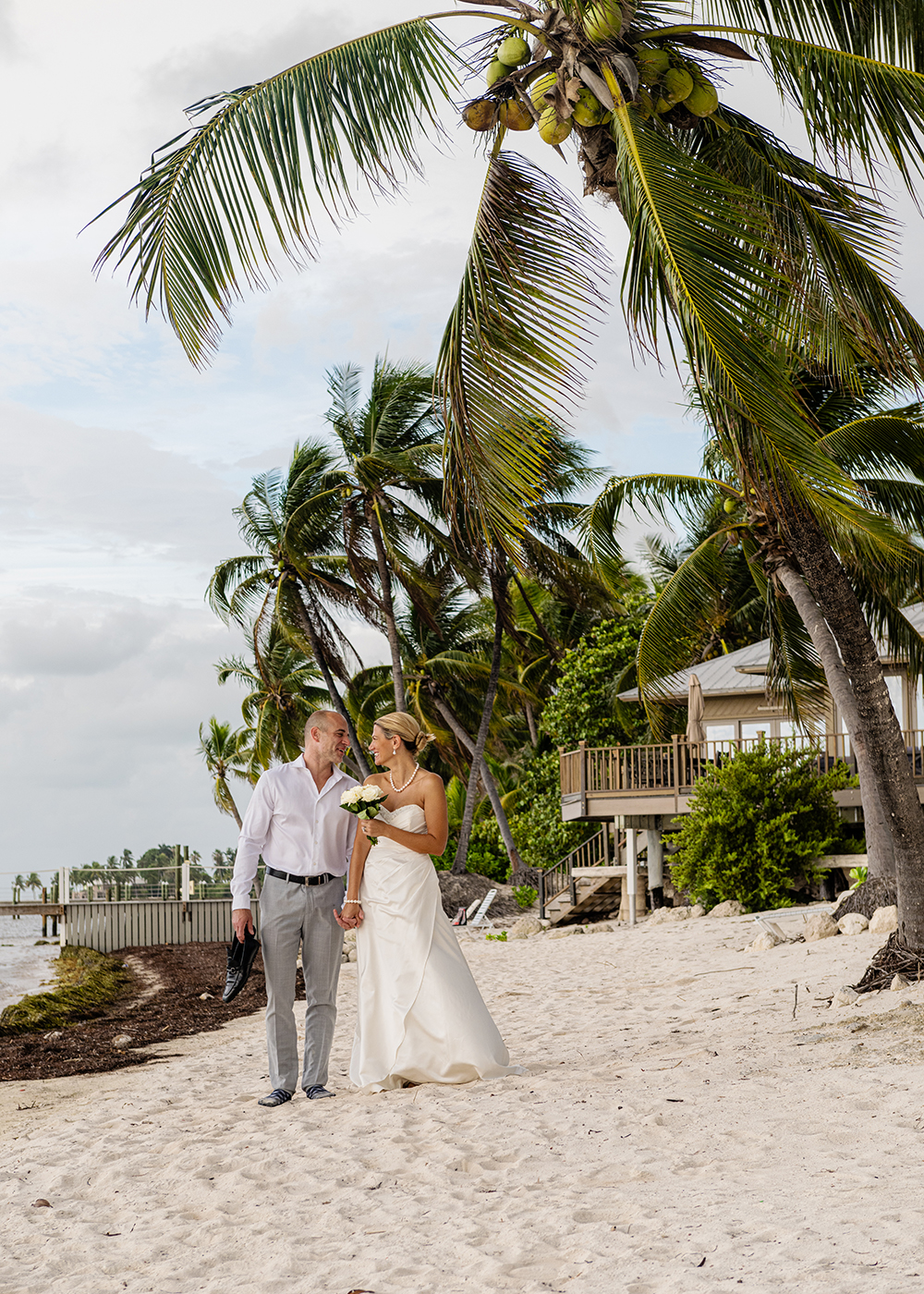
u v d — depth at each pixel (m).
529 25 6.02
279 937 6.04
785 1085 5.13
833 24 6.78
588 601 27.50
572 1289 2.91
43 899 33.50
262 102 6.87
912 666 15.80
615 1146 4.32
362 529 27.61
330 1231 3.65
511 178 6.26
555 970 14.41
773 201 6.92
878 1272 2.72
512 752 39.12
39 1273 3.51
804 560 7.06
